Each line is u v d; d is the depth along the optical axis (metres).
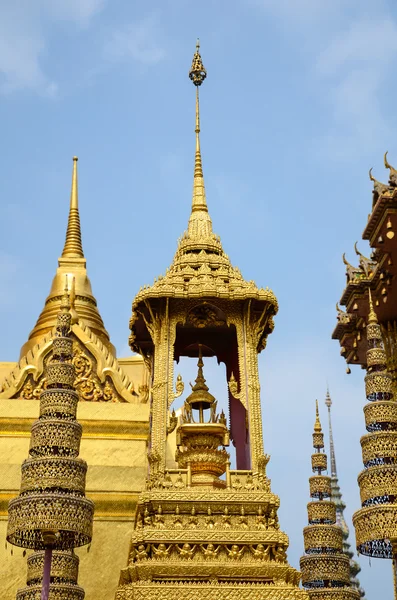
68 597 18.33
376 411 18.09
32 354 26.64
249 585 19.27
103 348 26.86
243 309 23.34
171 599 18.78
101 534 23.78
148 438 25.47
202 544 19.84
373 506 17.06
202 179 26.52
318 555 22.77
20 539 16.97
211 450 22.11
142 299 22.89
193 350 25.48
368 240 21.91
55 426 17.31
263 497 20.55
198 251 24.66
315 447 24.39
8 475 24.48
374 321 19.47
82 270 32.31
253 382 22.50
